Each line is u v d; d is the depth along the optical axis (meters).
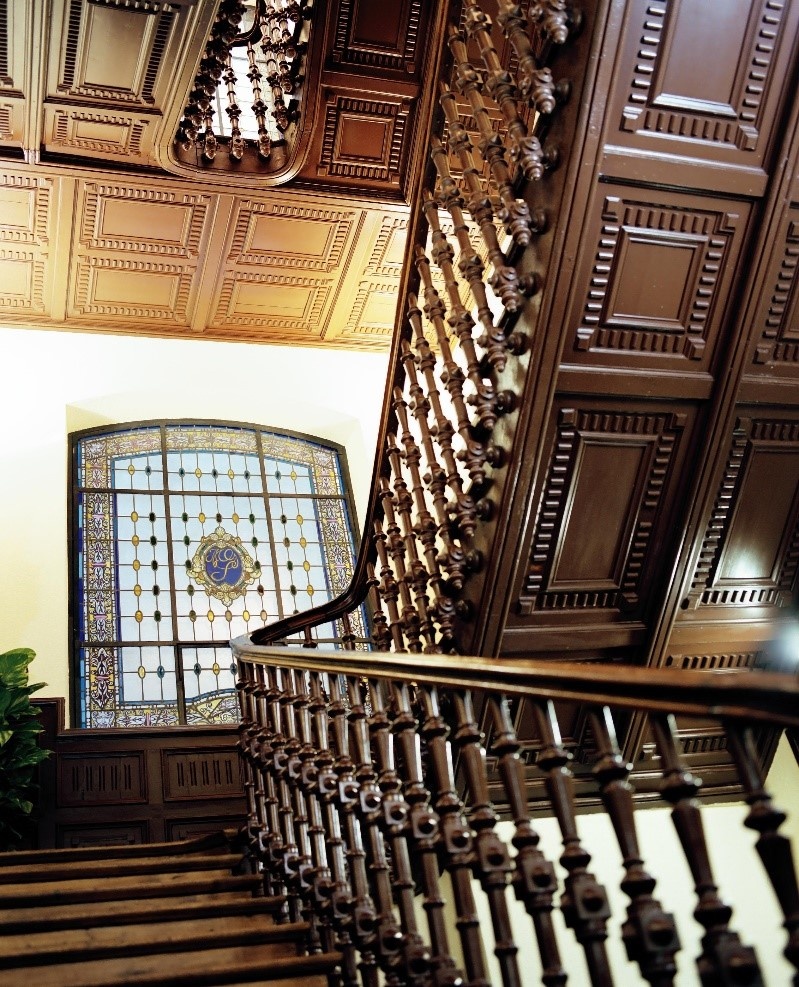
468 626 4.82
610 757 2.26
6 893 4.21
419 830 3.08
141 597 7.95
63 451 7.97
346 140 7.31
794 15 4.27
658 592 5.08
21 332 8.29
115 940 3.90
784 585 5.32
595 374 4.53
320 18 6.57
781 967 5.90
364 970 3.42
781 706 1.75
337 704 3.91
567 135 4.20
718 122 4.33
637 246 4.43
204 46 6.04
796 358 4.78
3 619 7.13
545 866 2.50
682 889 5.90
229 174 7.12
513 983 2.55
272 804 4.70
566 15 4.14
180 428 8.89
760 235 4.48
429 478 4.89
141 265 7.91
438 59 4.91
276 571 8.47
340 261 8.17
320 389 8.96
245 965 3.51
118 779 6.70
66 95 6.38
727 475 4.94
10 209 7.26
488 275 7.77
